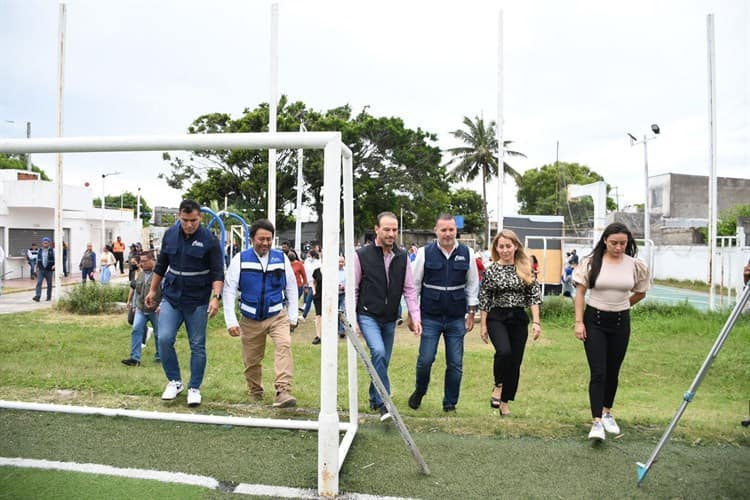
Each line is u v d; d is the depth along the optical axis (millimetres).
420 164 38062
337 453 3127
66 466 3416
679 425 4355
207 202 33531
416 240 52438
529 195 57125
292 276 4887
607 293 4043
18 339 8539
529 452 3787
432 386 6117
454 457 3691
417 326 4453
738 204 38156
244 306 4738
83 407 4457
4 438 3883
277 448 3793
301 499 3072
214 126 34000
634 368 7348
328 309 3191
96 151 3756
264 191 33156
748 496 3184
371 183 36344
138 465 3471
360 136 35875
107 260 16953
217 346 8391
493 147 48875
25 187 22359
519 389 6047
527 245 15812
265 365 7020
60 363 6691
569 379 6602
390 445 3893
